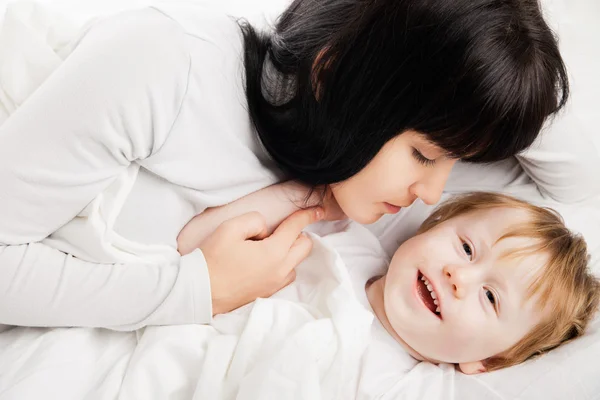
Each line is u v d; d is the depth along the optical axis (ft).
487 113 2.11
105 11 3.50
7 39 2.50
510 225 2.93
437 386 2.72
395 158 2.31
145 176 2.44
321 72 2.26
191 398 2.38
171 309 2.38
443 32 2.02
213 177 2.47
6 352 2.34
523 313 2.77
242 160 2.52
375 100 2.16
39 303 2.24
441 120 2.13
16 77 2.43
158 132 2.20
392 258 3.09
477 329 2.76
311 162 2.44
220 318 2.56
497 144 2.28
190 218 2.65
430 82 2.07
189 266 2.41
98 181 2.22
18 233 2.22
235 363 2.38
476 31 2.02
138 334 2.53
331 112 2.27
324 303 2.70
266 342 2.45
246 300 2.62
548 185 3.37
